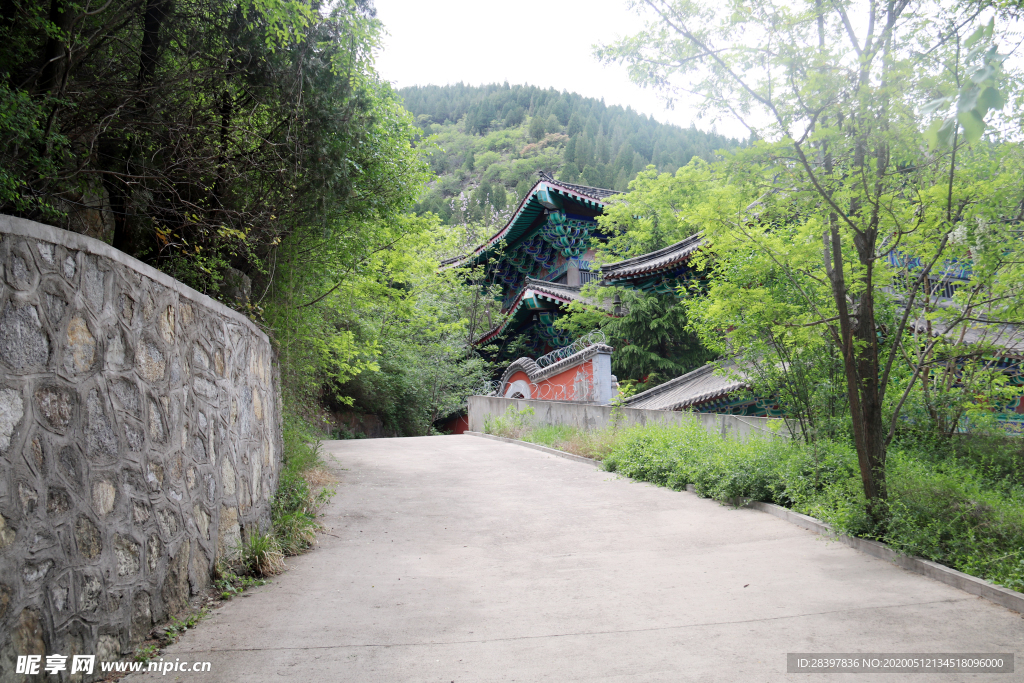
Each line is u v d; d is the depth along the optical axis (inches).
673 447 432.5
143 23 251.1
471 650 161.3
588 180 3533.5
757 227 303.3
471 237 1891.0
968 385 369.4
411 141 406.6
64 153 211.2
